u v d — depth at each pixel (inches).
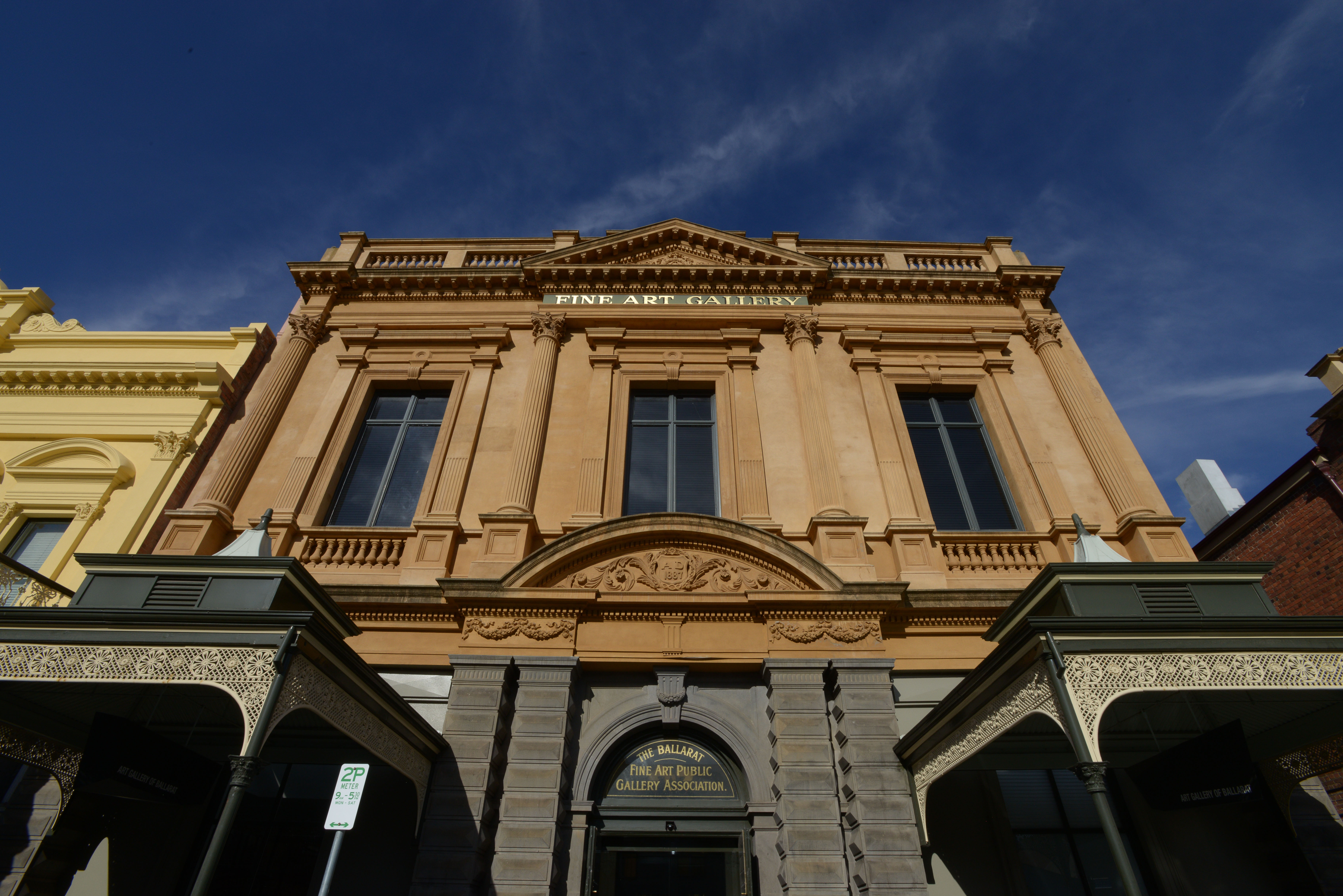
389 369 502.6
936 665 366.9
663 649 361.4
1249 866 320.8
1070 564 266.5
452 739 327.6
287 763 327.9
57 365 482.3
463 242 593.6
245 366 502.9
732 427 467.5
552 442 460.8
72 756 287.6
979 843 325.1
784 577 381.7
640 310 528.1
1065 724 218.8
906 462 460.4
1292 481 514.0
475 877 295.9
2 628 229.5
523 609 368.2
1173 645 231.3
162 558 264.1
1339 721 290.4
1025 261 583.2
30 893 277.3
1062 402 488.4
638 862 328.2
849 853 316.8
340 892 308.5
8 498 430.0
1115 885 325.1
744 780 343.6
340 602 370.9
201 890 186.9
